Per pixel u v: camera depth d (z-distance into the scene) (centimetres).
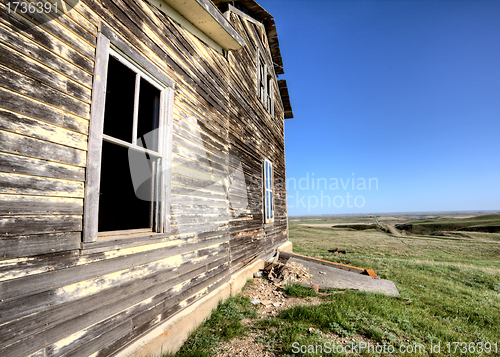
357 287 556
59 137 178
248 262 587
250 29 711
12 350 144
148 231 274
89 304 192
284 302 459
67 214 181
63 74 184
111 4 229
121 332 219
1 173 145
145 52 269
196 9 340
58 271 172
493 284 736
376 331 340
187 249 327
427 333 358
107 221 380
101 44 215
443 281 725
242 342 308
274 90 1012
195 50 380
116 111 381
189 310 317
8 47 151
